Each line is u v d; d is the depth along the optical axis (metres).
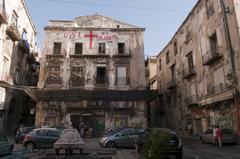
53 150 15.12
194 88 28.23
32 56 35.88
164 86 39.06
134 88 30.38
